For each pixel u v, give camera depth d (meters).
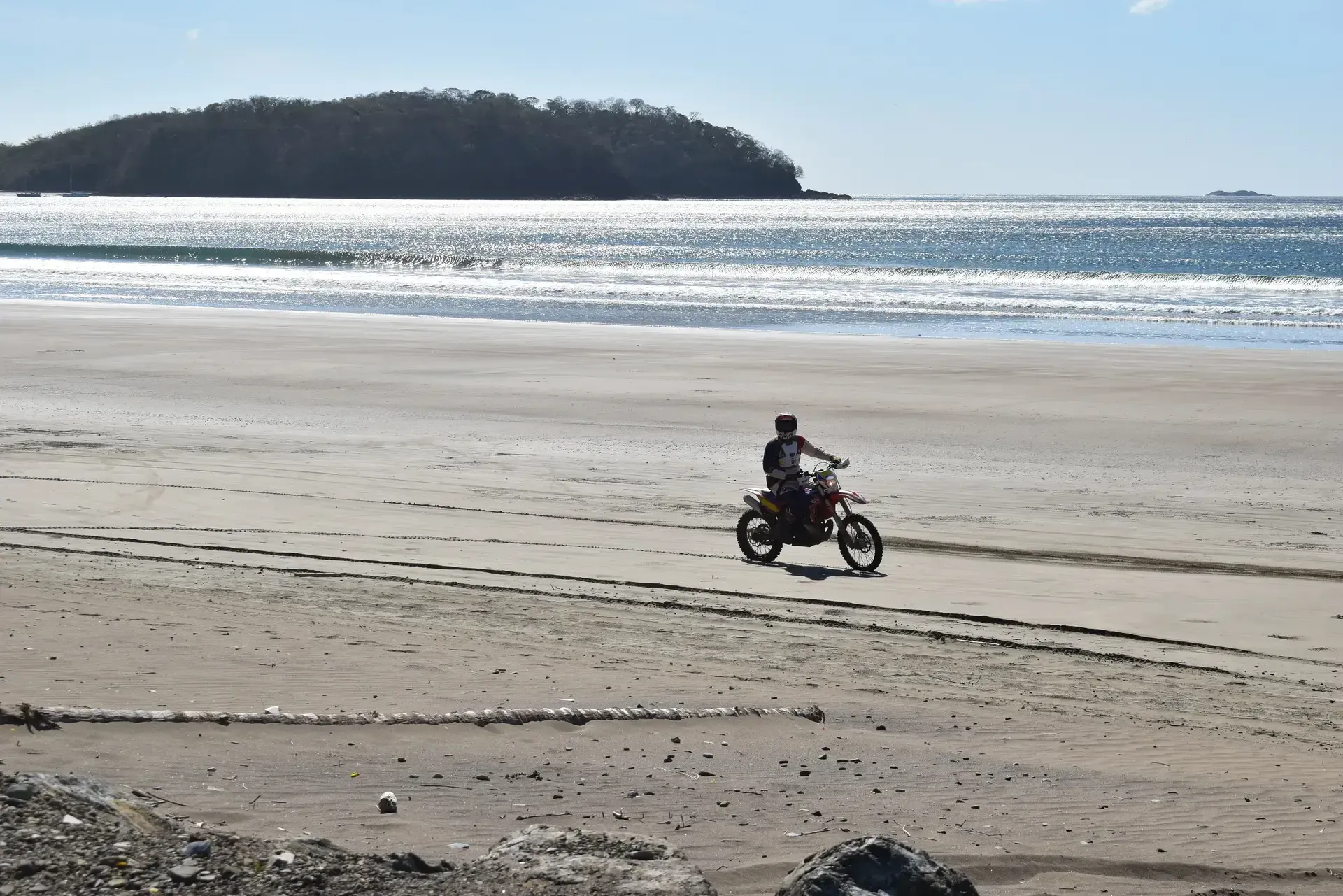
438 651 9.22
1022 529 15.66
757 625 11.01
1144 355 33.91
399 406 25.70
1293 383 28.52
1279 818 6.36
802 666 9.56
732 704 8.10
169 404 25.59
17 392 27.02
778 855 5.38
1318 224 194.00
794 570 13.54
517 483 18.30
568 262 86.62
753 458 20.58
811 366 31.75
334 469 19.06
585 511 16.42
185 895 3.99
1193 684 9.45
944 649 10.35
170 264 85.31
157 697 7.33
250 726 6.71
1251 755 7.55
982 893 5.09
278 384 28.47
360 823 5.39
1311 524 16.00
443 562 13.21
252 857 4.38
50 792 4.64
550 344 36.09
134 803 4.84
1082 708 8.62
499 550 14.02
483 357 33.25
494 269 83.00
